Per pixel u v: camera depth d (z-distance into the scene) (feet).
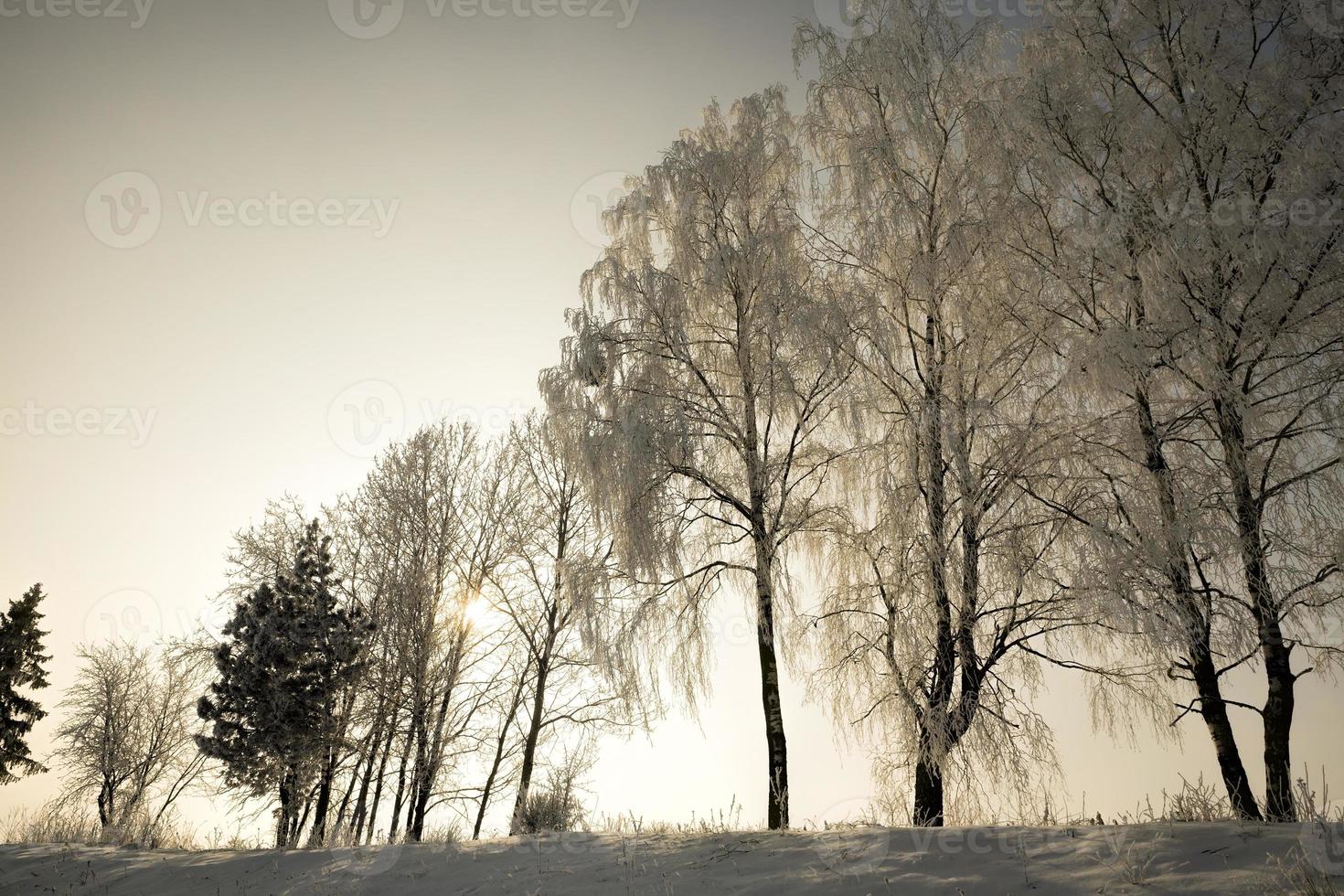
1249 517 32.19
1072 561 34.22
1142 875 19.06
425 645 69.00
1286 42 34.22
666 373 44.09
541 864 30.55
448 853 34.73
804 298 40.81
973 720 34.32
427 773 65.98
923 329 42.32
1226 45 34.88
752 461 42.70
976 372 38.73
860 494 41.47
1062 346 36.17
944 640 35.32
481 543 75.25
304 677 73.31
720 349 45.88
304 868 36.17
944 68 41.65
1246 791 31.19
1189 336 31.68
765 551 41.14
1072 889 19.27
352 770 73.97
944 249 38.83
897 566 36.52
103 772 100.78
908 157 41.98
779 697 39.75
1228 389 31.53
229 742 74.49
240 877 36.58
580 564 43.73
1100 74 37.04
